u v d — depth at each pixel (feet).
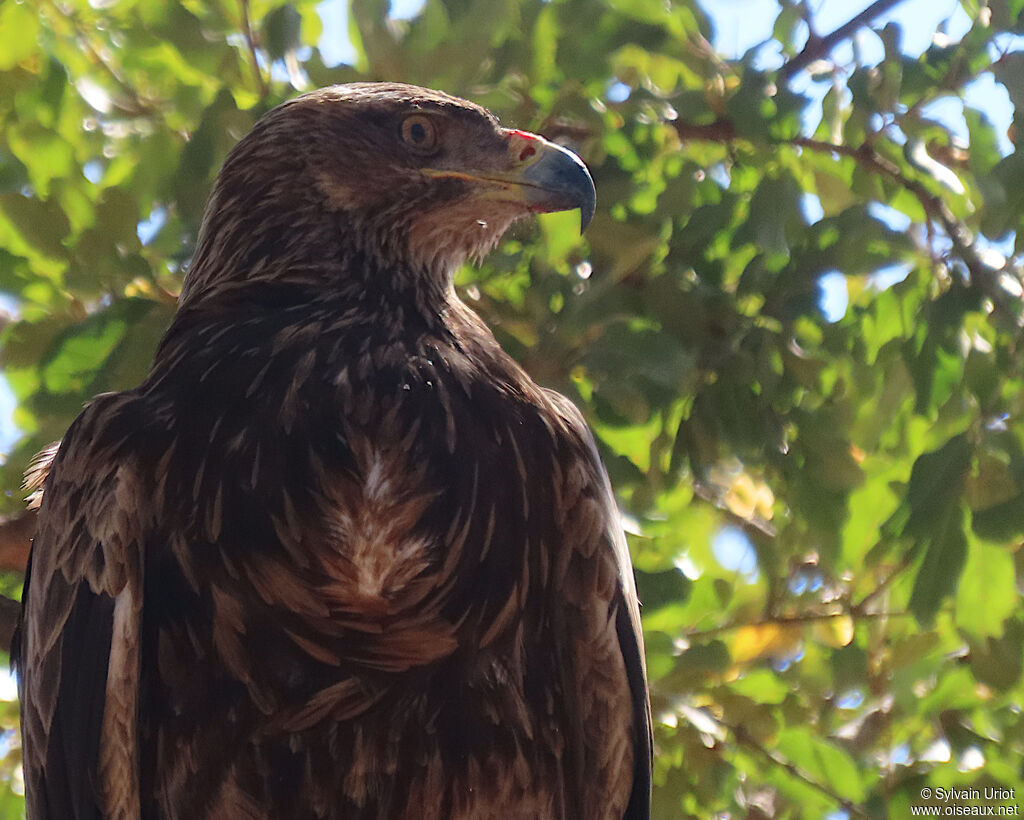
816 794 33.73
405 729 21.79
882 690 35.63
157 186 30.53
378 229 24.57
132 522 21.18
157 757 22.08
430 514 21.20
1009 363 29.58
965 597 30.01
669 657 31.89
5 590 33.30
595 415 31.22
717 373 30.35
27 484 26.12
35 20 31.45
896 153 32.37
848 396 31.63
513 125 30.63
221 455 21.04
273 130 24.68
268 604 21.15
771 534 35.65
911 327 31.58
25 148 30.83
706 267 31.24
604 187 30.45
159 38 29.53
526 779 22.61
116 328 28.45
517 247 30.76
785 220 29.12
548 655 22.67
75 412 28.32
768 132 30.12
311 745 21.72
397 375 21.71
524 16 30.09
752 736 34.30
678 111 31.17
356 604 21.11
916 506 28.91
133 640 21.30
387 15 28.48
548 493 22.24
